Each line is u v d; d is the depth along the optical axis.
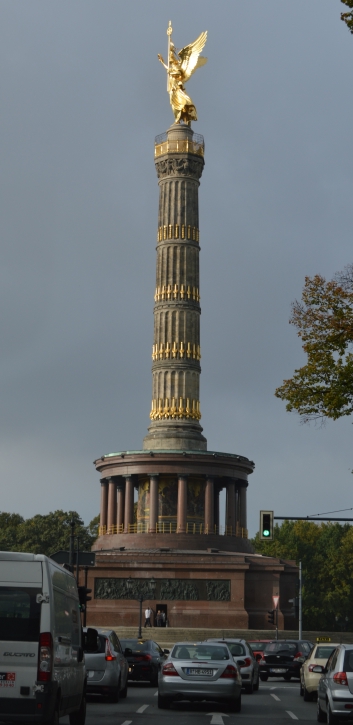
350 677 31.22
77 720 30.06
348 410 44.72
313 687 44.59
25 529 156.62
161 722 32.38
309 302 46.44
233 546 106.12
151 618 98.31
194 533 104.94
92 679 40.31
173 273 111.00
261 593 99.38
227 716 35.62
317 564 165.12
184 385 109.12
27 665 23.83
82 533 157.12
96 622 99.12
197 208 113.38
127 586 99.56
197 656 37.62
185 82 116.38
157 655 53.94
